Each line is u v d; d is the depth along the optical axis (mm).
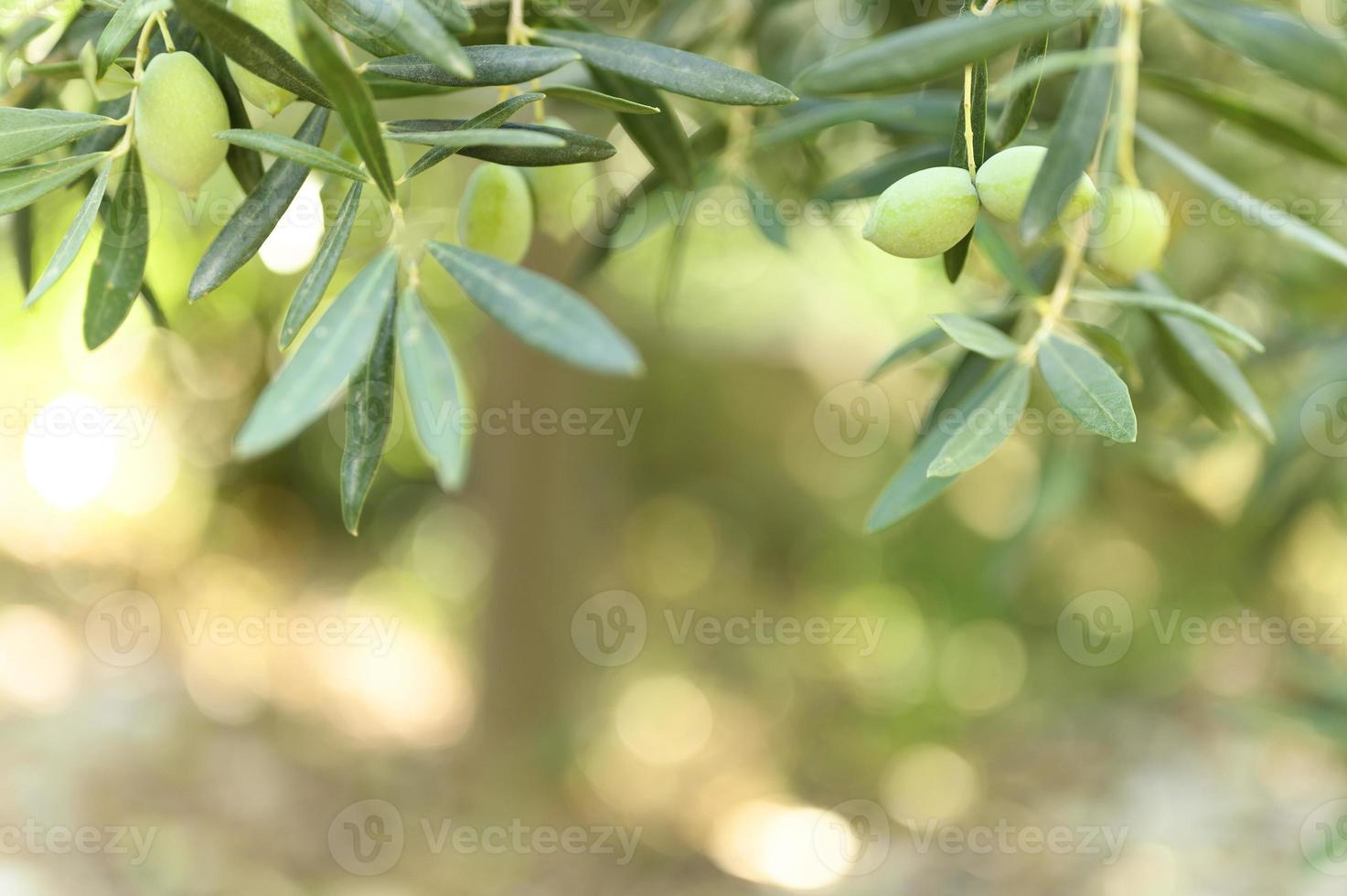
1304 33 652
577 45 736
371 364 630
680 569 7480
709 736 5676
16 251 1080
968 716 5730
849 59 651
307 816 4188
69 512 6594
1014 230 1498
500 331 4914
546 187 854
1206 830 3920
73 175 645
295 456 7652
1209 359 990
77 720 4375
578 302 499
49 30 773
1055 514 1919
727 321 7051
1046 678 5820
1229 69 1578
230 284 5980
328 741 4949
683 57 708
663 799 4980
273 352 6363
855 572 7125
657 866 4344
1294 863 3541
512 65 642
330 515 7688
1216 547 3705
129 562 6566
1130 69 681
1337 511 2131
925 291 3076
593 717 5324
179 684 5062
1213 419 1084
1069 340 725
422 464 7410
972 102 709
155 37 724
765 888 4203
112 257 682
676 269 1316
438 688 5844
